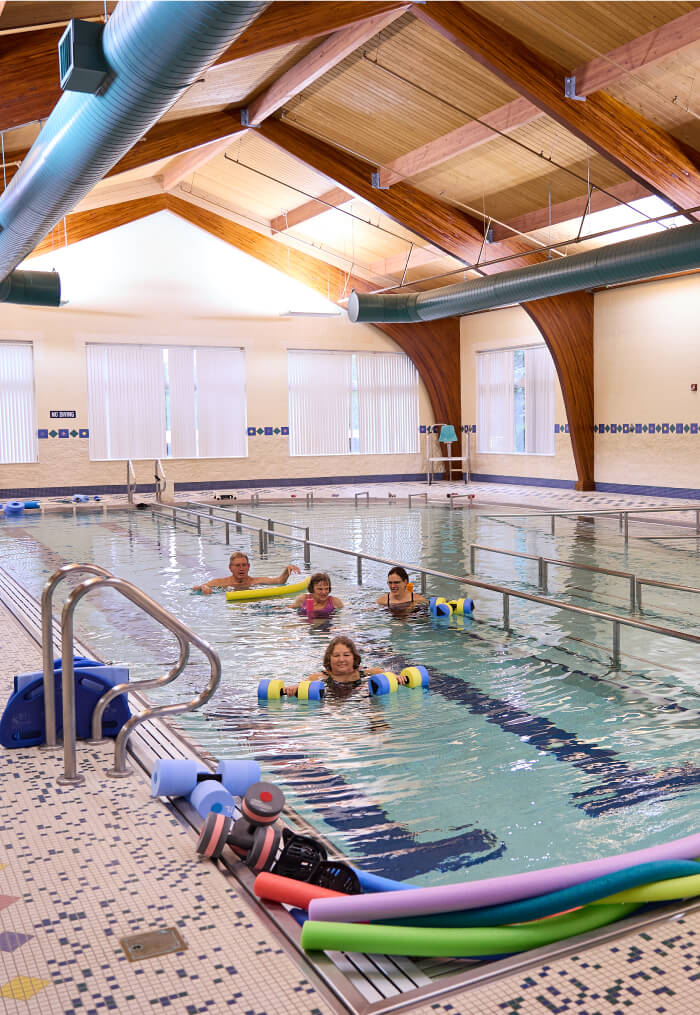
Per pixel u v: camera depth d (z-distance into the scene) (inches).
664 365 625.9
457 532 490.9
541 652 238.1
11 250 370.0
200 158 608.1
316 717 187.2
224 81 442.9
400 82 442.9
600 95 398.9
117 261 732.0
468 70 414.0
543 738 173.2
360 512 609.3
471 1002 75.7
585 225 546.6
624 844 127.5
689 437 610.5
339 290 808.3
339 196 623.2
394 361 857.5
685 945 84.0
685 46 339.0
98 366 743.7
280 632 264.7
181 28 169.2
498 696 200.4
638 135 410.9
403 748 168.2
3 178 469.1
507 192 540.7
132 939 86.5
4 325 704.4
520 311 767.1
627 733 175.5
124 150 246.2
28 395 719.1
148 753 142.6
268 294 787.4
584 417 689.0
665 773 154.9
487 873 119.0
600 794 146.0
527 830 132.8
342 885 99.1
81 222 705.0
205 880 99.1
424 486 792.3
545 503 610.5
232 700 199.2
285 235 759.7
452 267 705.0
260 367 800.3
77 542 473.7
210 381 784.9
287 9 326.6
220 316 778.2
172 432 775.7
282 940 87.4
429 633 261.0
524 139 465.4
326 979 79.7
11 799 123.6
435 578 354.0
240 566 330.3
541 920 88.7
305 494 731.4
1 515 633.0
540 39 374.9
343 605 300.2
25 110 293.3
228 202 739.4
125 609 300.0
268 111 490.6
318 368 827.4
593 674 217.3
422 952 83.1
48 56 294.8
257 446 806.5
